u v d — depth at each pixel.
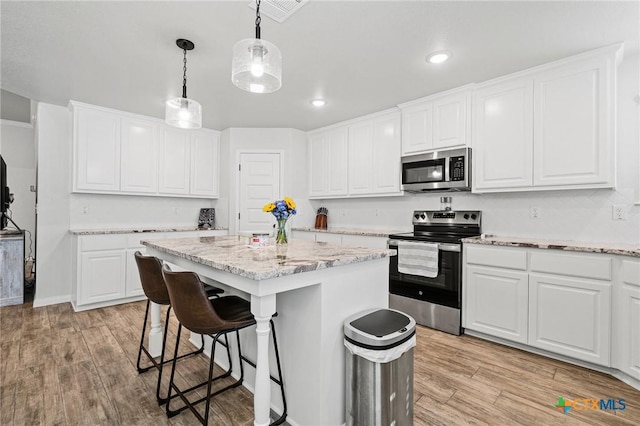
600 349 2.09
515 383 2.00
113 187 3.74
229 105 3.58
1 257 3.51
